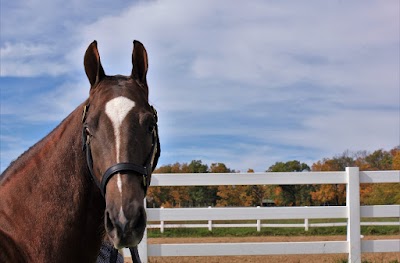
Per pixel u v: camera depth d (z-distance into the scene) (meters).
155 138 2.72
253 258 9.23
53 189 2.73
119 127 2.53
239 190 36.50
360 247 7.23
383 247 7.34
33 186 2.76
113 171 2.46
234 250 7.21
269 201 36.44
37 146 2.90
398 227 17.72
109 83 2.76
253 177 7.14
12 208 2.74
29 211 2.71
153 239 13.30
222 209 7.12
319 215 7.21
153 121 2.65
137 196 2.44
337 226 17.17
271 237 14.24
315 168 44.81
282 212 7.17
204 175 7.09
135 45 2.88
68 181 2.74
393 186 27.22
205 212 7.09
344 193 33.12
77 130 2.78
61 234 2.69
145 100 2.76
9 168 2.91
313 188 35.69
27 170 2.81
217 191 36.81
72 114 2.90
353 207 7.22
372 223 16.34
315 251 7.27
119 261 3.77
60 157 2.78
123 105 2.59
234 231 16.50
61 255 2.68
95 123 2.58
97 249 2.84
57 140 2.84
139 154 2.53
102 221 2.80
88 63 2.81
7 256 2.59
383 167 43.12
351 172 7.22
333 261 8.52
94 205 2.76
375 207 7.32
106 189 2.48
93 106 2.67
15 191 2.78
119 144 2.50
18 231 2.69
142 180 2.55
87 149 2.62
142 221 2.40
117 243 2.33
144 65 2.88
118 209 2.37
